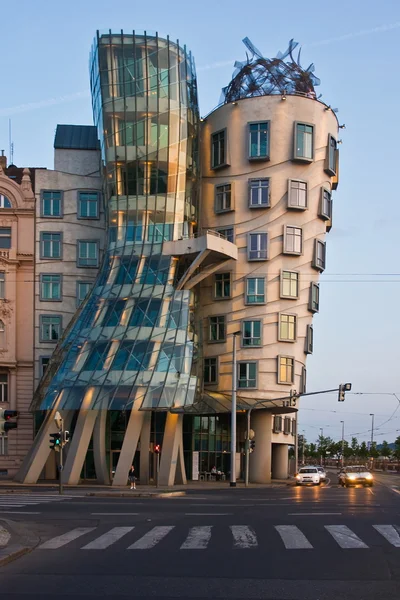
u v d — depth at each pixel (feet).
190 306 191.21
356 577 42.60
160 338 176.65
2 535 60.23
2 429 68.13
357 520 73.77
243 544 56.70
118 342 175.32
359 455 592.60
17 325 204.64
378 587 39.70
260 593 38.27
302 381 203.62
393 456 565.12
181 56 196.95
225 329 200.23
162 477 166.91
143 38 193.77
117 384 169.07
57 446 127.95
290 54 216.54
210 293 203.92
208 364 201.46
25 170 211.00
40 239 208.74
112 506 97.25
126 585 40.52
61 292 207.00
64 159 213.05
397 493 138.00
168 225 191.52
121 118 192.13
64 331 195.42
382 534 61.87
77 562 48.73
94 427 173.37
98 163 213.46
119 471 162.81
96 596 37.47
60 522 75.10
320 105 206.18
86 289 208.13
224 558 50.06
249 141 201.98
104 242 210.38
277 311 198.59
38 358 203.72
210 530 66.44
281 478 230.27
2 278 204.85
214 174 208.03
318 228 205.26
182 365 176.65
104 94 193.06
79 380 172.04
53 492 132.77
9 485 160.04
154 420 202.08
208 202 208.03
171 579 42.32
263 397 195.83
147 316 178.81
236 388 186.50
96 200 212.43
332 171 207.51
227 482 197.26
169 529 67.82
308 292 203.51
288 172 201.26
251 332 198.29
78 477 165.37
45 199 210.59
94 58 201.57
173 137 192.54
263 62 213.05
